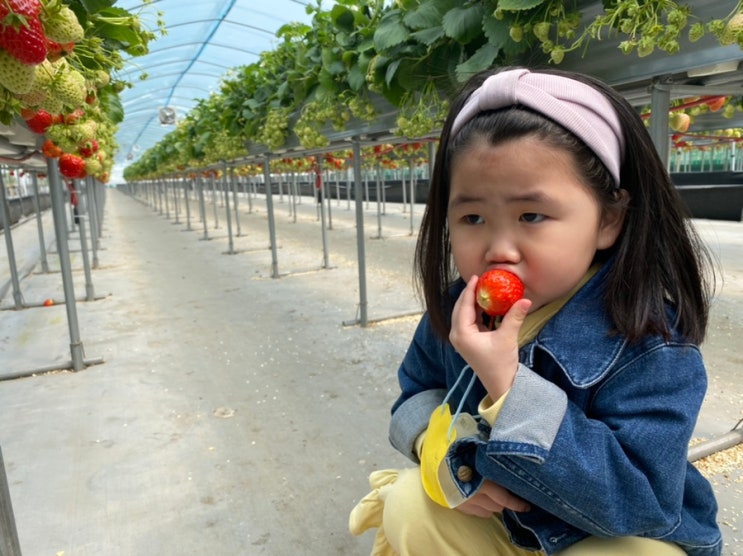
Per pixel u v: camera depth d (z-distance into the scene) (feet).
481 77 3.53
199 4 23.63
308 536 6.41
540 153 2.82
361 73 10.69
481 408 3.06
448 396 3.69
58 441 8.82
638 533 3.05
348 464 7.89
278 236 33.68
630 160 3.23
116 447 8.57
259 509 6.93
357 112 11.35
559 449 2.82
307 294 18.16
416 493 3.84
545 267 2.95
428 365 4.40
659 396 3.02
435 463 3.53
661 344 3.07
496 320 3.34
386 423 9.09
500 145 2.85
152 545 6.35
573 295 3.39
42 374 11.82
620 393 3.08
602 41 6.12
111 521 6.79
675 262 3.33
